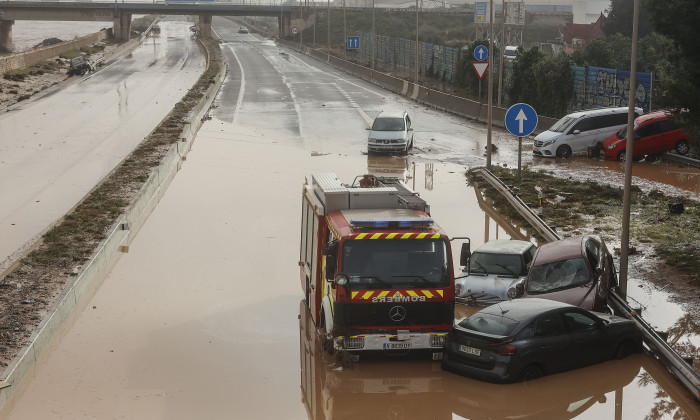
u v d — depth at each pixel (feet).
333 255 43.29
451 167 112.06
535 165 113.50
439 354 44.09
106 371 44.62
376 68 306.35
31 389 42.16
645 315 51.34
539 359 41.09
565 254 51.16
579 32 334.65
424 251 43.39
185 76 265.34
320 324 48.16
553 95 160.66
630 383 40.98
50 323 49.65
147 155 114.73
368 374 43.24
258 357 46.50
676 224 74.74
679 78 67.97
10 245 71.41
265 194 94.17
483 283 54.29
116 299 57.93
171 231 77.87
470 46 212.02
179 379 43.39
